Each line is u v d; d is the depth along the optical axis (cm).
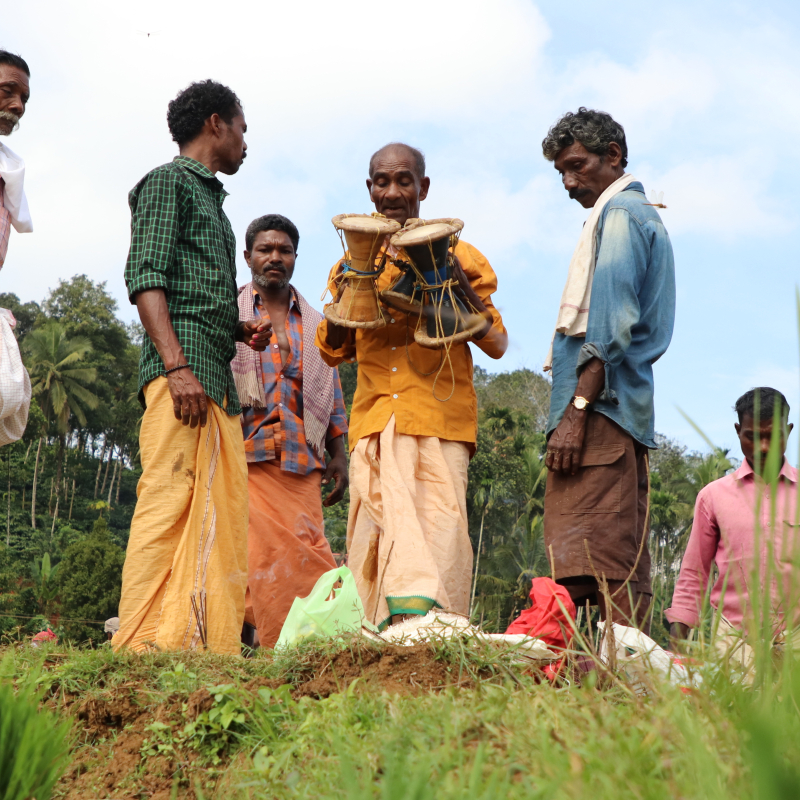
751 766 143
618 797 147
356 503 438
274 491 569
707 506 398
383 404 434
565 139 433
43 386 6325
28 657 331
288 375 583
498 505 3722
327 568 572
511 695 222
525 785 161
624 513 393
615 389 400
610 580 388
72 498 6819
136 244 398
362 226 402
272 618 554
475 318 420
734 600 384
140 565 376
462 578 417
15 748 186
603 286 400
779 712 163
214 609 378
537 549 3325
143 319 390
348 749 195
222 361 411
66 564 3884
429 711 217
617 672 234
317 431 584
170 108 439
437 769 170
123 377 7981
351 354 479
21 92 459
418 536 404
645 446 409
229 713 253
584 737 181
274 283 592
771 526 179
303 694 280
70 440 8162
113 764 254
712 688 195
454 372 446
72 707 285
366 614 425
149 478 386
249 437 565
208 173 424
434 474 429
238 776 222
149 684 298
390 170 451
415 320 436
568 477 403
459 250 450
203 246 411
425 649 289
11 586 3747
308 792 186
